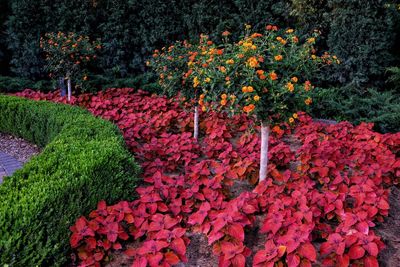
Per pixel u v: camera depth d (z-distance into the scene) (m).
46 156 3.37
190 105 5.86
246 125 5.65
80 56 7.41
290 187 3.54
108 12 8.95
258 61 3.37
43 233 2.49
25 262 2.31
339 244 2.46
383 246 2.55
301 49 3.91
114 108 6.86
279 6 7.79
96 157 3.29
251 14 7.93
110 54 8.98
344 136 5.32
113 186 3.28
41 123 5.50
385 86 7.32
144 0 8.66
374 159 4.51
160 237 2.58
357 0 6.65
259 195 3.36
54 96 7.99
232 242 2.64
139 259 2.41
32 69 8.79
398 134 5.10
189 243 2.87
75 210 2.79
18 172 2.99
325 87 7.62
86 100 7.49
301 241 2.42
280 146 4.35
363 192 3.30
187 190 3.36
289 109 3.53
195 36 8.42
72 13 8.77
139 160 4.68
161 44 8.91
